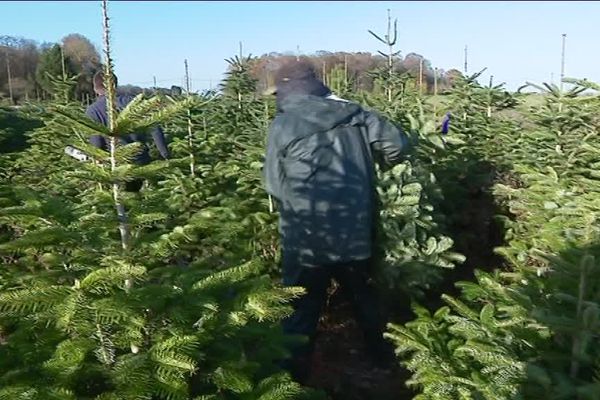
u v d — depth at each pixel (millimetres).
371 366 4680
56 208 2564
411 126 6230
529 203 4574
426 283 4688
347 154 4145
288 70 4348
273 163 4188
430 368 2742
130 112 2336
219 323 2496
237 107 8969
